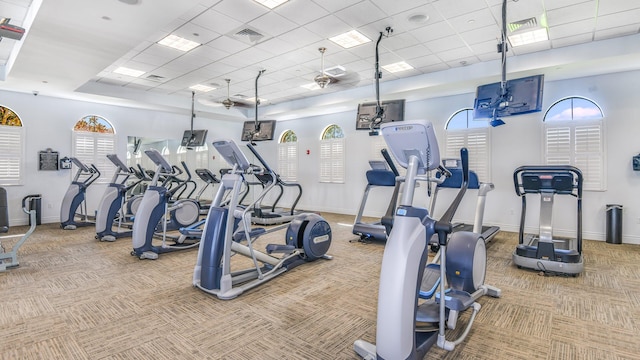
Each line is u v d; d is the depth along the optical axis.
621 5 4.05
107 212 5.68
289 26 4.71
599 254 4.90
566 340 2.42
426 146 1.95
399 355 1.81
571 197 6.12
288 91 8.39
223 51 5.68
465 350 2.27
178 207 5.73
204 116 10.46
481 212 3.97
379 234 5.38
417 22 4.58
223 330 2.55
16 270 4.03
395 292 1.84
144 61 6.18
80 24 4.10
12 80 6.44
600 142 5.88
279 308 2.96
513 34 4.94
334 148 9.64
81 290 3.36
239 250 3.91
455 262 2.96
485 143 7.04
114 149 8.85
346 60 6.11
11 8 4.39
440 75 6.67
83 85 7.43
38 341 2.37
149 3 3.62
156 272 3.96
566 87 6.19
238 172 3.40
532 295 3.30
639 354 2.23
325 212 9.70
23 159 7.48
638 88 5.62
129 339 2.41
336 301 3.12
